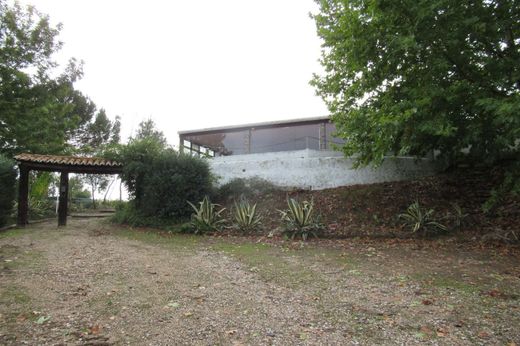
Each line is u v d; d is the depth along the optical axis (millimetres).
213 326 3021
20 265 5199
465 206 8516
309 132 16078
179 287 4207
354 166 9414
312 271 5059
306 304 3621
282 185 11531
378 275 4777
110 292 3949
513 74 5949
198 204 10391
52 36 17062
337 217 9047
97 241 7801
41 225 10938
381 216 8719
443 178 10164
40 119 15172
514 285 4219
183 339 2758
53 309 3396
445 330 2914
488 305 3525
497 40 6414
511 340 2713
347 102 8875
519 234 6871
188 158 10820
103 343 2674
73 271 4906
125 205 12734
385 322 3107
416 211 8133
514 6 6160
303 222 8367
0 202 10344
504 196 8047
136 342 2699
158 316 3244
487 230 7359
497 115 5652
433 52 6254
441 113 6176
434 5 5492
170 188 10258
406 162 11016
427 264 5398
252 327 3004
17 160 10266
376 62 6852
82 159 10922
